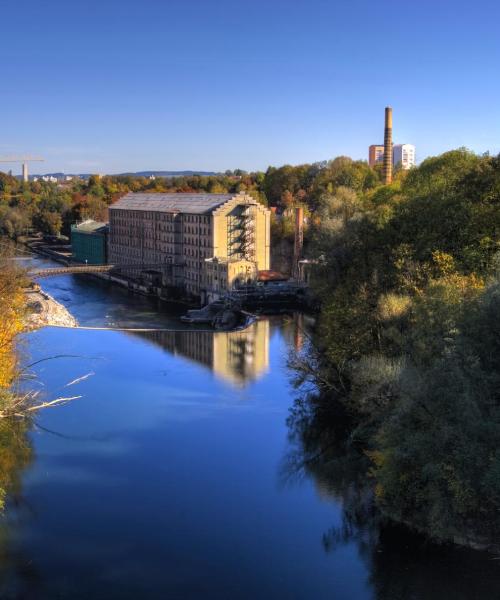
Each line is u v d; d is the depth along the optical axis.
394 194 120.50
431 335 48.88
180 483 52.06
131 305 171.25
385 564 40.28
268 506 48.16
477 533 40.66
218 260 165.62
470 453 37.91
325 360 71.56
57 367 88.81
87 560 41.00
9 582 38.59
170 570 39.97
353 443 59.94
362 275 73.00
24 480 52.44
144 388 79.50
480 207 70.38
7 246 122.31
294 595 37.62
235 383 82.62
